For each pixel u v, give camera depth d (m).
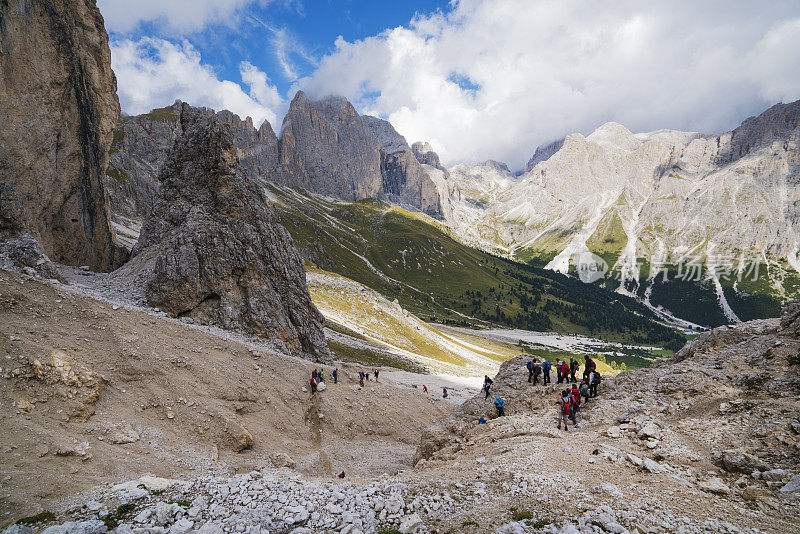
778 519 12.12
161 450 28.70
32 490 16.81
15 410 23.56
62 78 62.69
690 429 19.73
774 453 15.72
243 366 46.88
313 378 52.41
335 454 44.31
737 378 22.38
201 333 47.88
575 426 24.80
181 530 13.45
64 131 63.66
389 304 167.25
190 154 72.00
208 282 59.81
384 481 19.38
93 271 70.69
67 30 64.00
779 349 22.80
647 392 25.34
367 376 64.75
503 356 193.75
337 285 162.00
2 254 41.47
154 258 64.62
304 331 69.88
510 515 13.96
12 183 53.97
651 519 12.45
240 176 71.00
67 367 28.42
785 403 18.53
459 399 73.62
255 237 67.19
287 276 70.88
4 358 26.20
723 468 16.08
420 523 13.80
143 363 35.84
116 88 81.00
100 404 29.42
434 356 138.00
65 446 22.47
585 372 29.00
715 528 11.74
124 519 14.48
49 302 34.88
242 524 13.81
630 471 16.72
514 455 20.11
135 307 49.72
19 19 55.47
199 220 63.69
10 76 54.19
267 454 36.41
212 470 28.91
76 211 66.31
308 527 13.97
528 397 31.97
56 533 13.00
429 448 33.19
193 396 36.50
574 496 14.64
